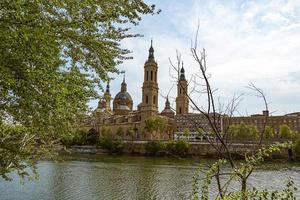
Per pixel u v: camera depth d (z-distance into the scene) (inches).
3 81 318.0
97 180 1825.8
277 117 5826.8
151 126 5625.0
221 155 319.0
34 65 330.3
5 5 297.3
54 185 1568.7
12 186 1464.1
